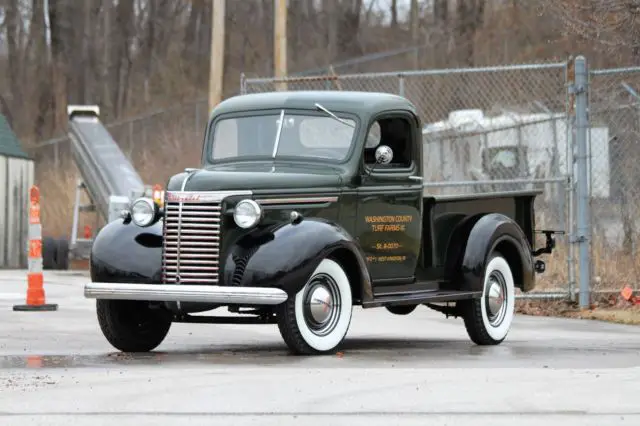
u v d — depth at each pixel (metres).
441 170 44.38
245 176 22.33
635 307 32.69
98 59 128.25
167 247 22.02
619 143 40.00
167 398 16.36
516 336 27.03
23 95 127.44
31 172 61.84
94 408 15.53
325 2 123.69
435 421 14.55
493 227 25.28
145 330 23.30
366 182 23.69
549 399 16.19
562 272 37.09
